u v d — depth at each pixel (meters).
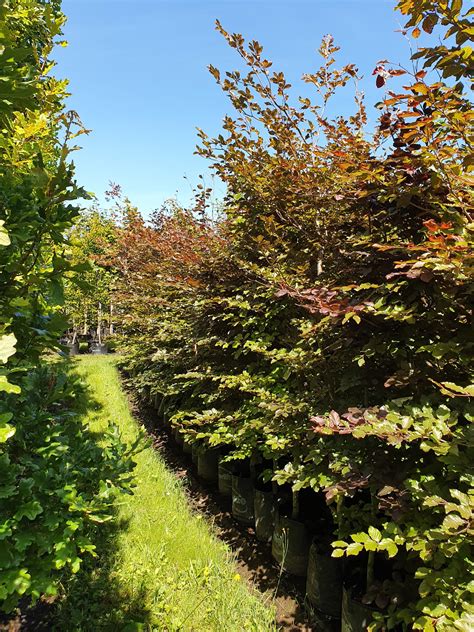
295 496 3.08
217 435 3.31
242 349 3.50
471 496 1.32
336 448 2.21
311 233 3.12
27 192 1.52
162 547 3.11
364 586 2.36
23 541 1.27
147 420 7.30
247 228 3.73
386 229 2.25
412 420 1.59
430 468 1.77
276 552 3.16
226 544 3.43
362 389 2.44
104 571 2.79
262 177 3.13
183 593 2.64
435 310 1.84
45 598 2.66
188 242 5.17
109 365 11.38
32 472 1.55
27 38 2.93
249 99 2.94
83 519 1.46
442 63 1.54
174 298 5.69
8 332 1.57
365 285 1.87
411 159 1.80
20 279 1.76
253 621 2.46
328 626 2.60
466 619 1.22
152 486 4.22
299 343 2.60
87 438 1.94
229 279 3.99
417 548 1.53
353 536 1.62
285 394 2.93
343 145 2.57
